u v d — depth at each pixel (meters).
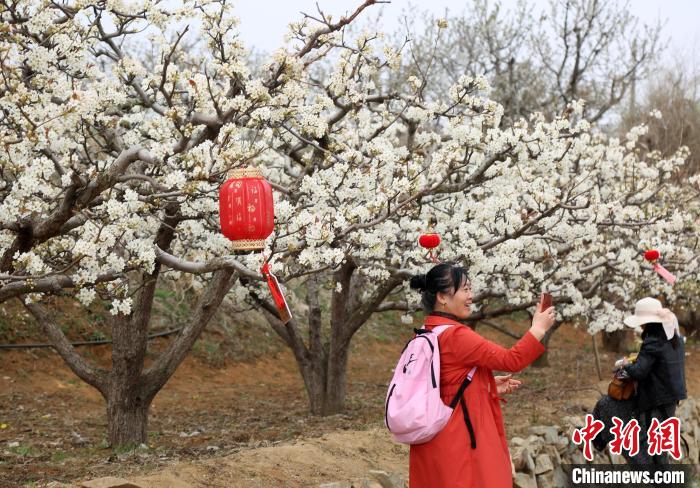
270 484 4.78
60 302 12.16
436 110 6.88
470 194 7.77
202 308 7.10
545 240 8.09
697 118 18.53
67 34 5.47
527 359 3.59
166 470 4.77
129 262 4.70
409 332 16.64
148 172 6.09
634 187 9.29
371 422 8.16
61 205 4.51
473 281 7.47
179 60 6.82
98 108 5.18
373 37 6.55
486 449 3.63
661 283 9.38
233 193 4.30
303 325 14.59
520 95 16.72
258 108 5.38
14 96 4.49
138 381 6.99
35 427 8.31
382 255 6.79
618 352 15.73
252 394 11.30
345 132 7.29
